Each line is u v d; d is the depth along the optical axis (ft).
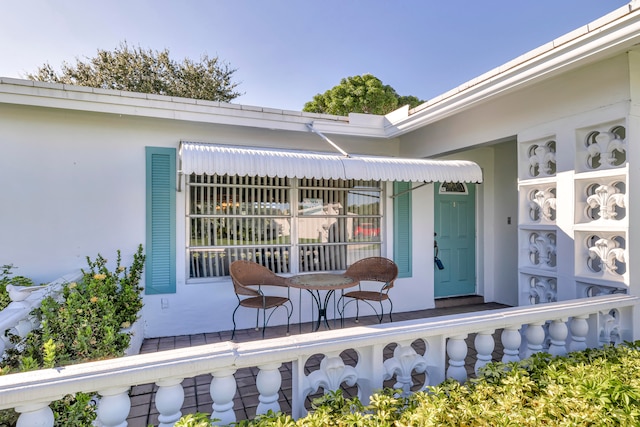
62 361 9.09
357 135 23.97
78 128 19.12
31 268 18.33
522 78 14.11
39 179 18.51
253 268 20.58
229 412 7.08
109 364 6.33
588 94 14.20
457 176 19.34
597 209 15.02
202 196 21.44
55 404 6.96
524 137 17.10
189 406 12.28
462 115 21.26
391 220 25.80
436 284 27.55
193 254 21.26
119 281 17.30
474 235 28.89
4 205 17.97
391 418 7.13
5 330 10.30
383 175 18.10
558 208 15.35
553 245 16.03
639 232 13.00
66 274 18.66
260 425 6.66
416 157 25.34
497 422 6.91
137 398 12.75
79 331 9.78
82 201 19.17
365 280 22.34
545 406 7.41
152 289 20.20
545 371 9.02
